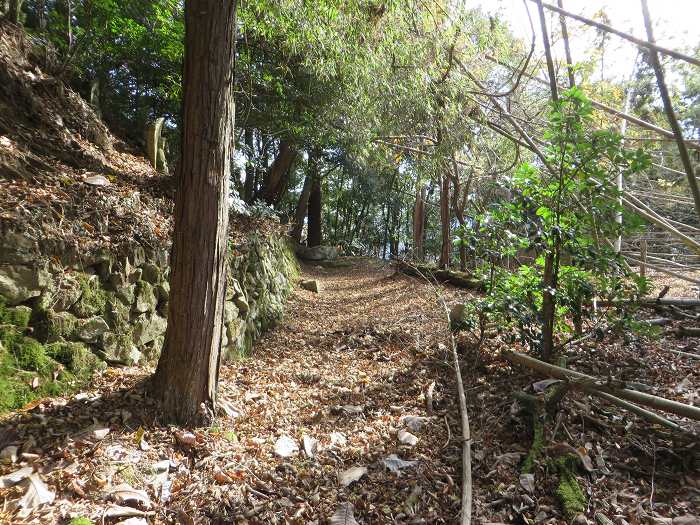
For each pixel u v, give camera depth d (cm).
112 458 226
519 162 736
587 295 345
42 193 316
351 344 545
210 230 266
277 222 823
